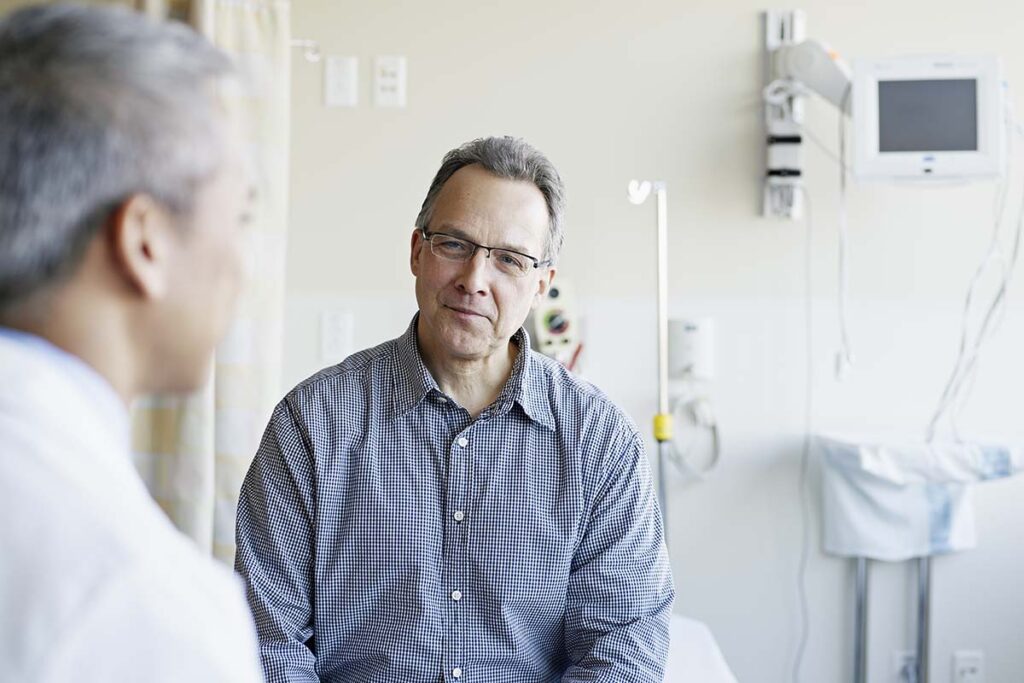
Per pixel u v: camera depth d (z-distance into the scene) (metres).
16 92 0.64
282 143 2.73
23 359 0.63
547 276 1.70
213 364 2.69
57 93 0.64
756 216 2.94
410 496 1.56
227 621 0.62
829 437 2.85
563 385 1.67
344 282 2.92
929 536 2.80
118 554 0.58
